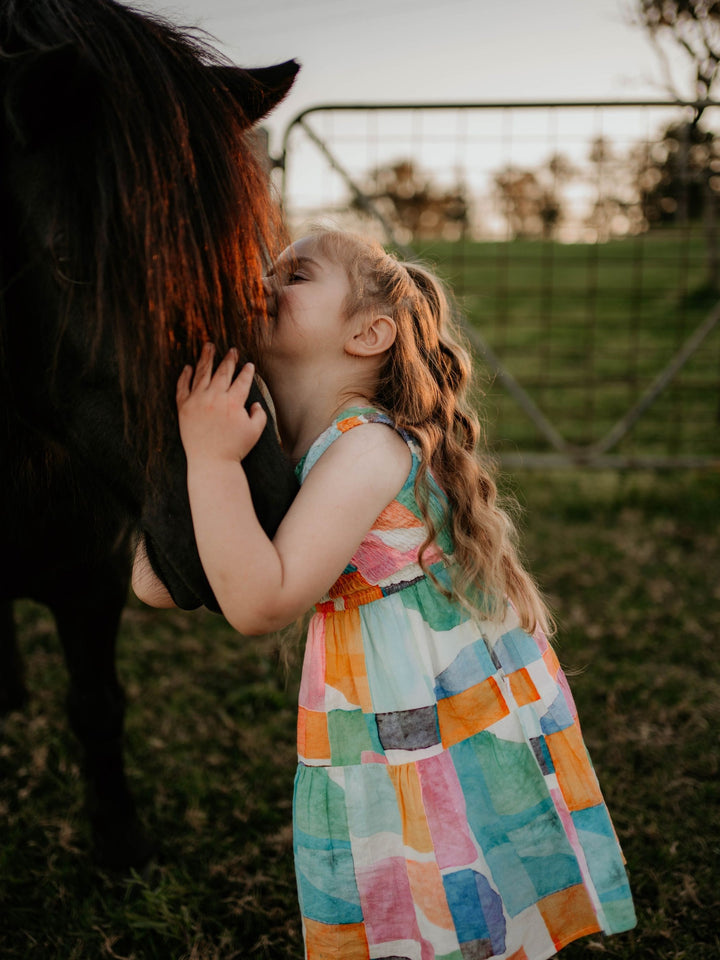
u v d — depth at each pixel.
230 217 0.84
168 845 1.78
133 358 0.81
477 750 1.02
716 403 5.38
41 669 2.54
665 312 6.89
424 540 1.03
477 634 1.06
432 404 1.09
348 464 0.97
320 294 1.01
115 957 1.48
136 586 1.12
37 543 1.33
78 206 0.81
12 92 0.76
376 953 1.03
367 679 1.02
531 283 8.45
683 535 3.54
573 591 3.01
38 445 1.16
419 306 1.11
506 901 1.00
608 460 3.85
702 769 1.98
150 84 0.83
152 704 2.33
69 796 1.94
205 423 0.85
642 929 1.49
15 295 0.89
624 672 2.44
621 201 3.73
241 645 2.71
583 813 1.05
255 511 0.89
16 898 1.63
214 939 1.53
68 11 0.89
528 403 3.80
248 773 2.01
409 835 0.99
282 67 1.07
